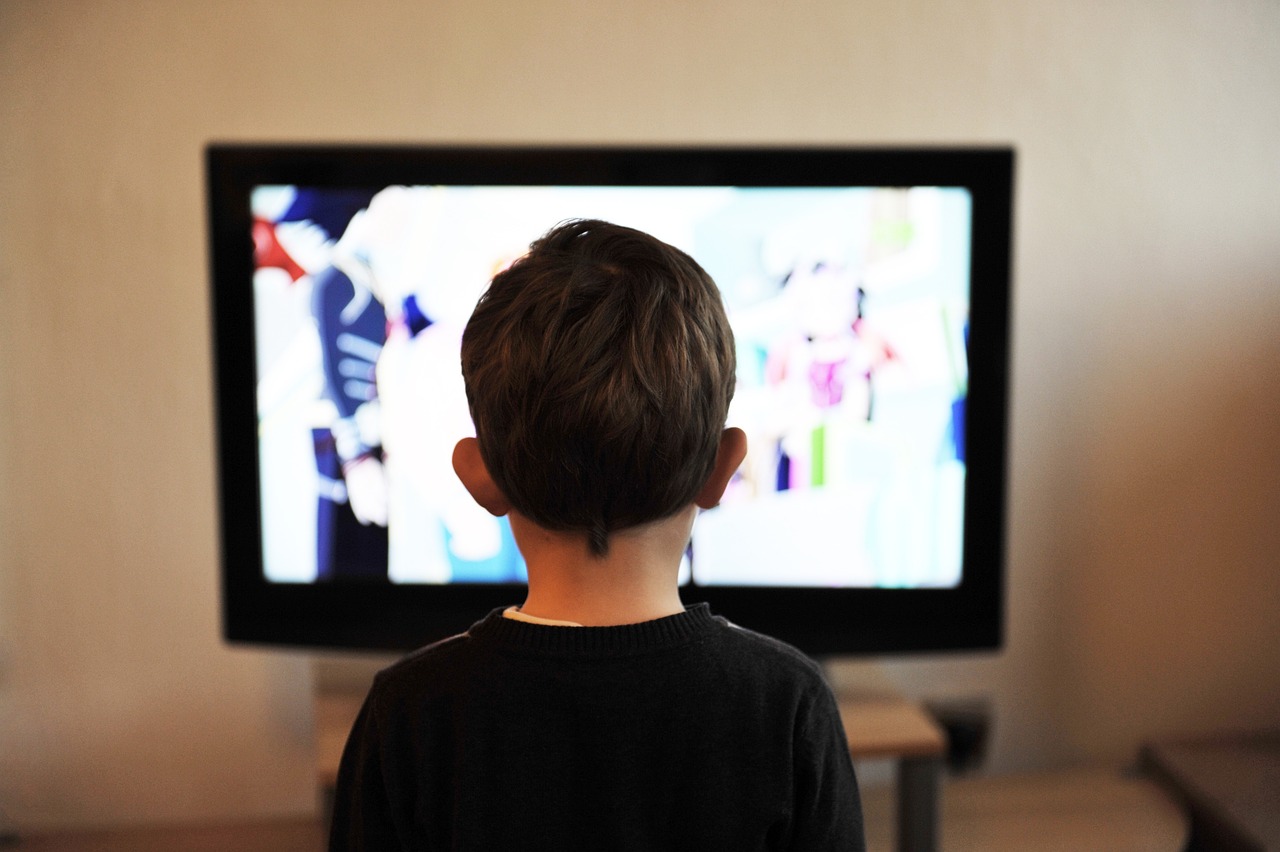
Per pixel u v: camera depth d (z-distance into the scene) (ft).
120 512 6.52
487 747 2.29
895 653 5.82
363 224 5.51
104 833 6.61
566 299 2.33
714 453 2.43
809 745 2.37
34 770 6.63
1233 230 6.86
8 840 6.51
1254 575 7.13
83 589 6.55
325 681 6.31
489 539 5.69
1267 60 6.75
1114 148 6.73
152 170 6.28
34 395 6.36
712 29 6.47
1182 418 6.97
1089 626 7.07
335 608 5.74
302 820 6.80
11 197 6.21
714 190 5.53
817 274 5.59
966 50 6.61
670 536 2.45
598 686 2.26
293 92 6.31
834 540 5.75
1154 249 6.82
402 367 5.59
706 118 6.53
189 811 6.79
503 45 6.38
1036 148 6.70
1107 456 6.95
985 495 5.74
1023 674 7.08
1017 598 7.02
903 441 5.69
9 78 6.13
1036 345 6.83
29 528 6.46
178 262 6.37
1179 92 6.73
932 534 5.76
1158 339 6.89
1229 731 7.23
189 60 6.24
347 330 5.57
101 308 6.35
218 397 5.59
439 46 6.35
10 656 6.52
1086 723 7.15
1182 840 6.00
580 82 6.44
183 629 6.66
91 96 6.19
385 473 5.65
